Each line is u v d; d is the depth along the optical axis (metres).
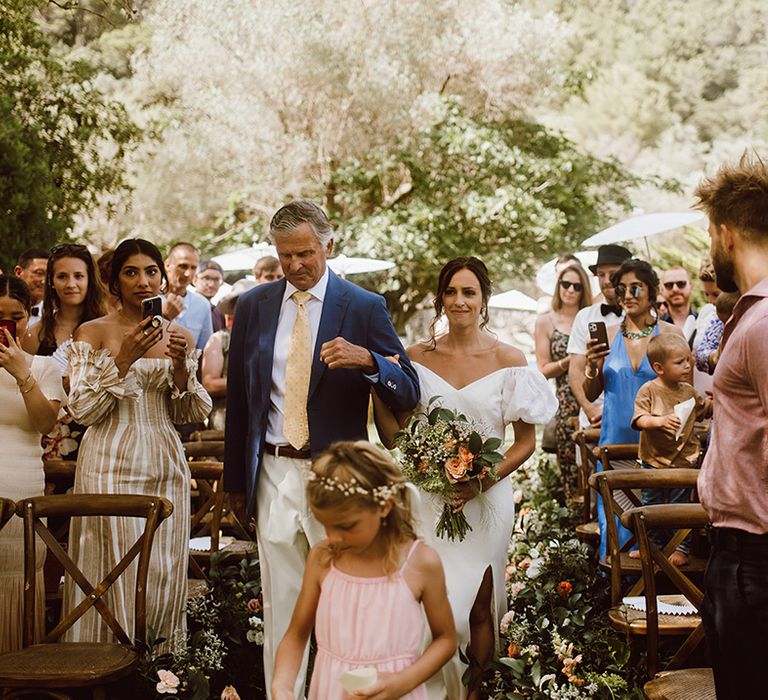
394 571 2.97
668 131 30.12
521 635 4.29
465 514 4.21
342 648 2.97
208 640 4.42
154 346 4.52
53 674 3.55
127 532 4.34
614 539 4.35
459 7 17.77
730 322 2.86
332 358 3.90
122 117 13.65
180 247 7.29
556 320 7.30
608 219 19.50
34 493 4.41
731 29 33.28
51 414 4.39
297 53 16.92
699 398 5.37
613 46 33.66
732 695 2.90
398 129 17.30
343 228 16.88
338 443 2.91
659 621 4.01
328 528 2.87
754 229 2.83
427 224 16.72
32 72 12.62
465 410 4.30
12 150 10.49
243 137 17.97
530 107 18.61
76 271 5.32
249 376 4.21
